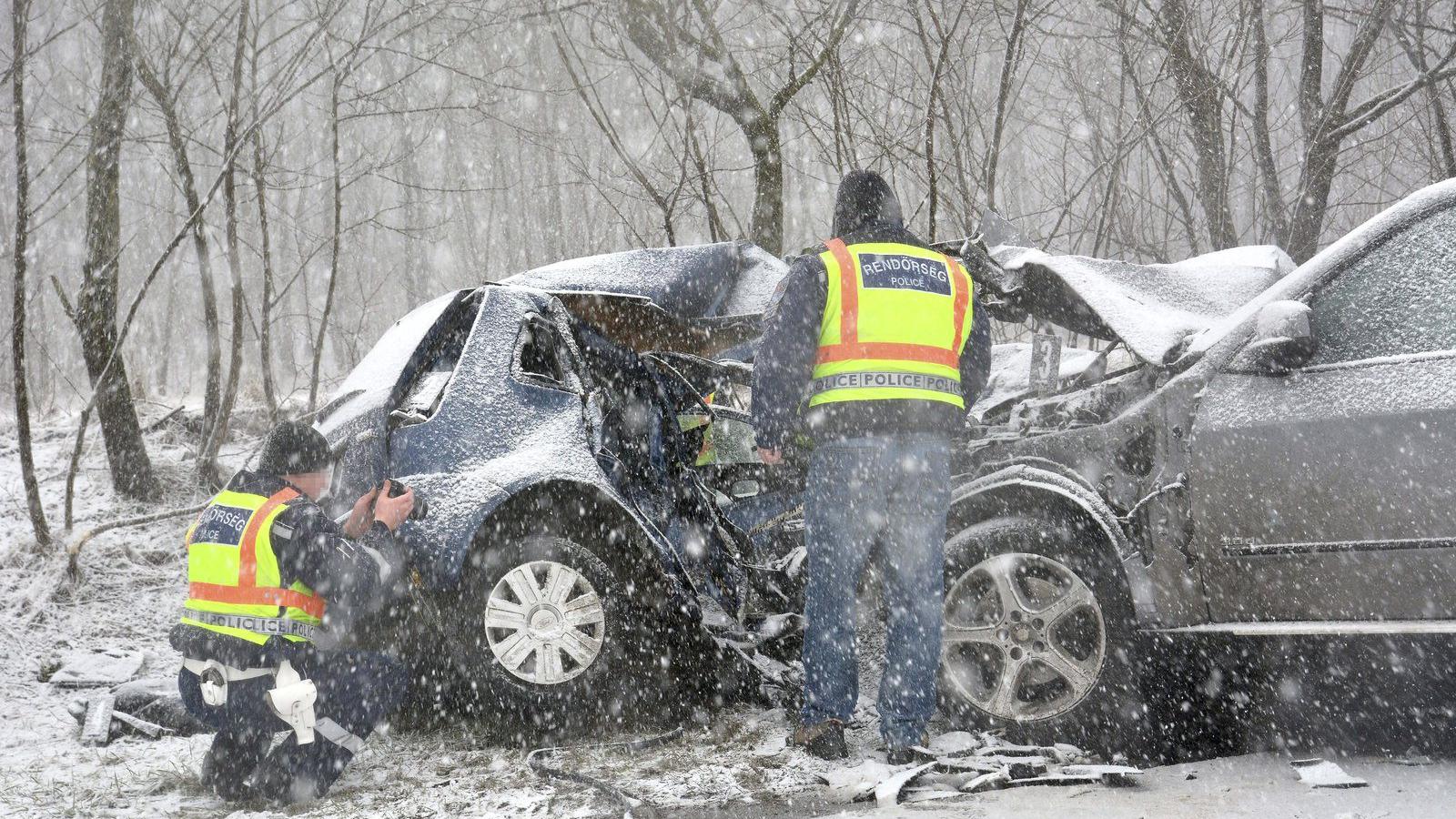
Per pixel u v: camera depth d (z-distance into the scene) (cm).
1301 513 394
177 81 1112
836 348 411
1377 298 416
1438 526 370
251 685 383
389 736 475
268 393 1049
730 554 500
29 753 478
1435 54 1084
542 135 1241
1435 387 380
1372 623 378
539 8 973
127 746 486
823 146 930
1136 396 474
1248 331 429
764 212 905
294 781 381
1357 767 380
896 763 401
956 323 421
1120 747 415
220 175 840
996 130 889
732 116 938
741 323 568
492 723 452
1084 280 483
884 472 407
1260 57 1057
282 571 383
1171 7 986
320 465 406
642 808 348
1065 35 1074
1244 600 404
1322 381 402
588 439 477
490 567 443
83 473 956
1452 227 412
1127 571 416
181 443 1091
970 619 443
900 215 435
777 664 500
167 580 775
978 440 491
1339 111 999
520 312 499
